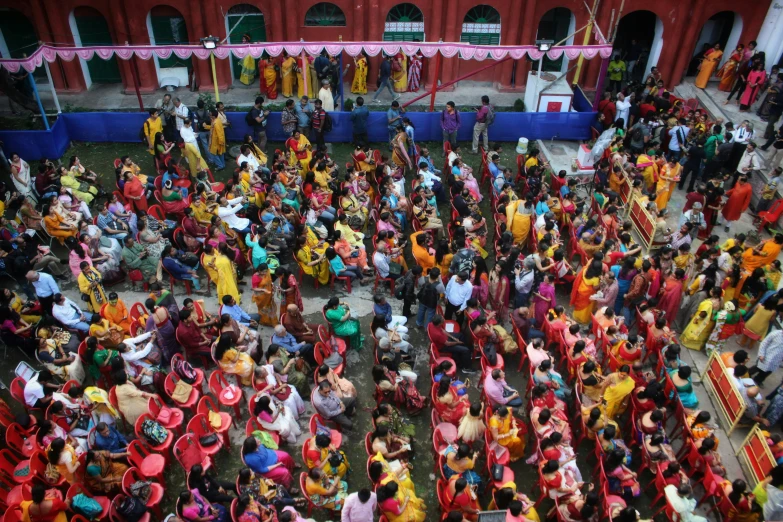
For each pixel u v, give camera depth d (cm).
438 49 2020
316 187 1717
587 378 1214
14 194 1647
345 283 1575
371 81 2489
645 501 1143
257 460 1055
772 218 1748
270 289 1385
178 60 2438
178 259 1493
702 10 2342
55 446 1009
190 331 1267
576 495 1050
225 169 2027
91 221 1639
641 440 1173
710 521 1117
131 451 1051
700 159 1884
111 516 980
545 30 2533
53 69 2314
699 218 1678
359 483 1144
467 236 1599
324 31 2381
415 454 1202
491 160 1884
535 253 1559
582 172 2045
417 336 1447
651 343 1348
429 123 2173
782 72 2269
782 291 1363
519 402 1212
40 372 1162
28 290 1444
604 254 1567
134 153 2070
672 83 2508
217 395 1189
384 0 2322
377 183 1833
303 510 1089
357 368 1362
